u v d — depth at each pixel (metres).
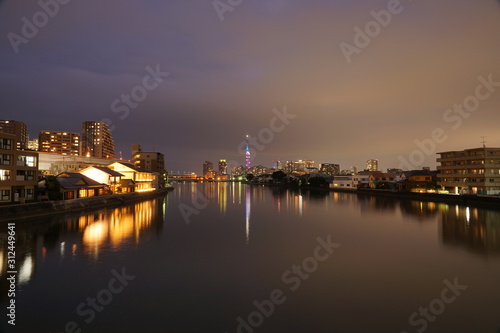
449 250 24.45
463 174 67.12
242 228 35.06
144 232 31.64
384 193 86.75
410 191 77.81
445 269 19.53
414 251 24.22
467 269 19.53
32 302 14.34
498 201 50.56
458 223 37.53
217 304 14.41
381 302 14.69
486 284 16.91
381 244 26.77
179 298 15.06
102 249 24.11
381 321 12.83
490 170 62.03
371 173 112.69
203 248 25.09
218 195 98.44
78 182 52.84
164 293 15.65
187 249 24.67
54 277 17.62
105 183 63.66
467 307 14.12
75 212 45.91
